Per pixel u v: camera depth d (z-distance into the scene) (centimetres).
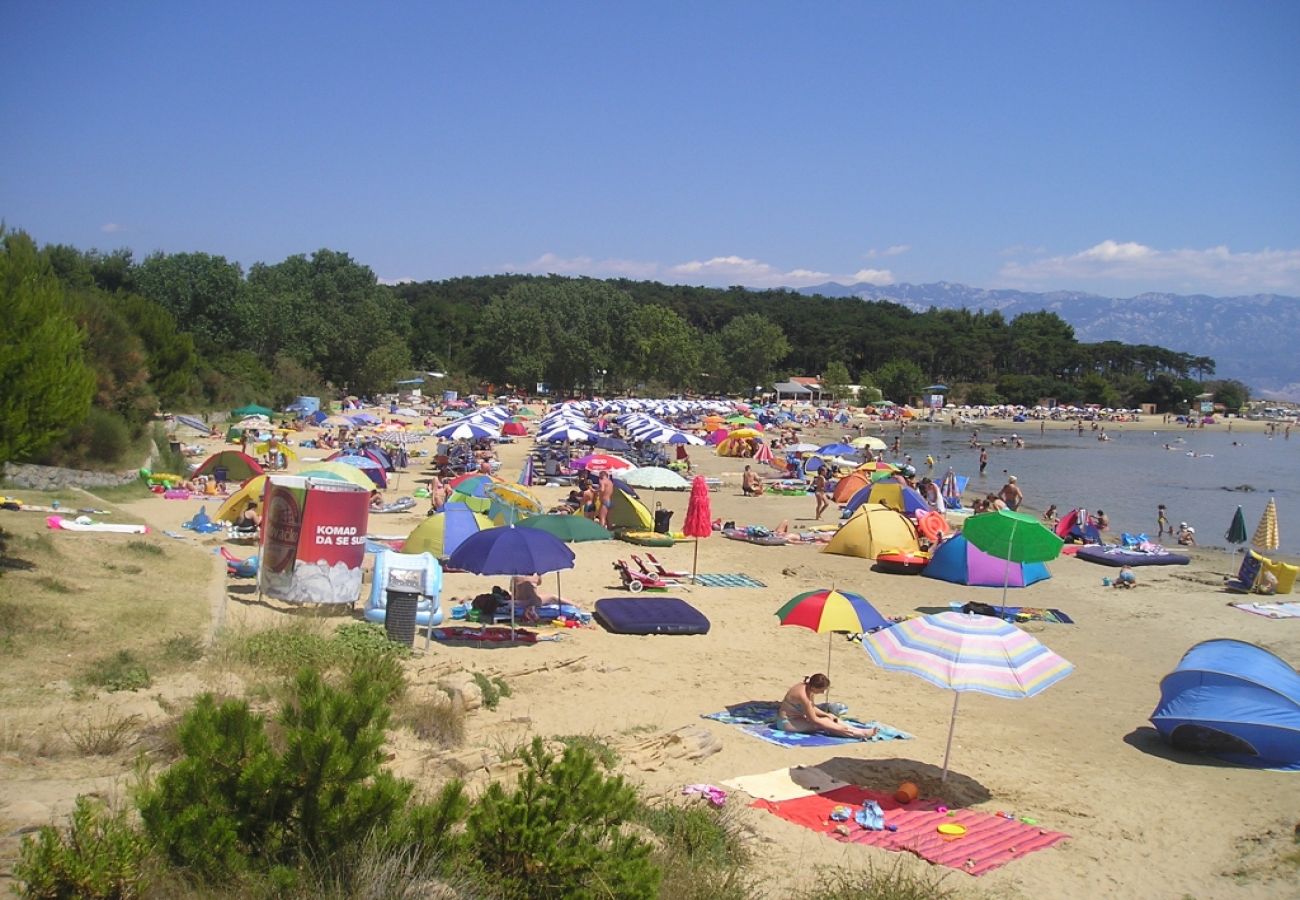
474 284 18138
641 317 11588
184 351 4822
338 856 582
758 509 3716
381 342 9125
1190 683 1299
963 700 1458
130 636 1214
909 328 16462
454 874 596
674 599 1895
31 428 1473
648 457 4756
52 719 915
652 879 610
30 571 1456
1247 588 2425
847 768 1123
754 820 953
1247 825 1032
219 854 561
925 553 2561
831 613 1258
